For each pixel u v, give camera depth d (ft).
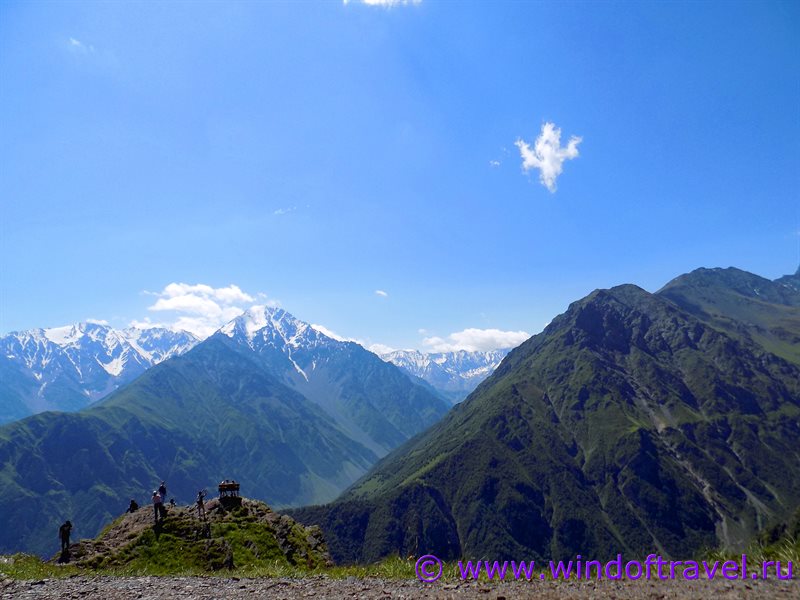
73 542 108.88
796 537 55.26
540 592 48.08
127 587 67.62
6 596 66.03
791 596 40.52
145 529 111.86
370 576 65.57
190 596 59.98
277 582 65.21
